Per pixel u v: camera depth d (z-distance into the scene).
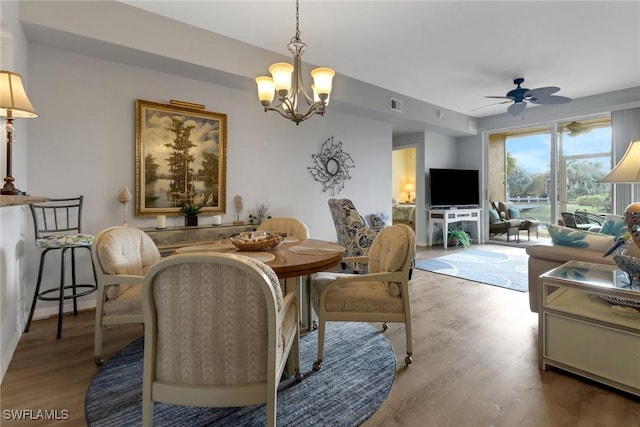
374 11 2.80
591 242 2.26
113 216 3.01
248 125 3.90
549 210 5.98
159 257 2.28
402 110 5.10
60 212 2.75
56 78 2.72
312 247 2.08
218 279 1.08
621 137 4.93
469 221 6.89
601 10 2.81
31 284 2.65
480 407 1.51
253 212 3.96
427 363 1.92
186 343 1.11
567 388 1.66
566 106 5.48
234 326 1.11
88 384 1.69
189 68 3.15
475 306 2.91
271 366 1.13
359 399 1.58
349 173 5.02
